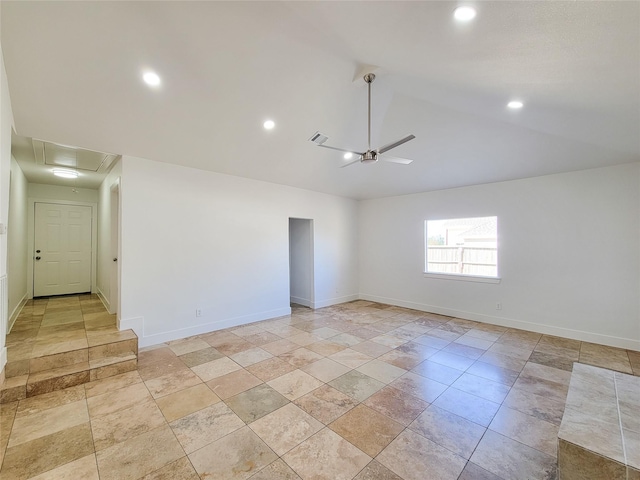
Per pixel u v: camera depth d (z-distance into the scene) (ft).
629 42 5.17
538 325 14.58
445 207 18.10
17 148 11.44
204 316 14.26
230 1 6.04
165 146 11.69
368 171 16.12
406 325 15.84
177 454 6.20
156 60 7.61
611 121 8.84
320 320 16.78
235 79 8.63
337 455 6.19
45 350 9.58
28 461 5.96
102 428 7.04
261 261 16.58
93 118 9.46
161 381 9.43
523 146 11.81
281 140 12.37
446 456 6.18
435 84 8.57
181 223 13.50
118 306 12.00
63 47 6.91
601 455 4.49
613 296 12.67
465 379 9.69
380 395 8.66
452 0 4.78
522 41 5.58
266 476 5.62
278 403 8.19
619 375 7.13
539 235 14.57
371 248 22.13
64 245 19.15
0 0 5.67
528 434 6.93
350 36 6.78
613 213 12.71
